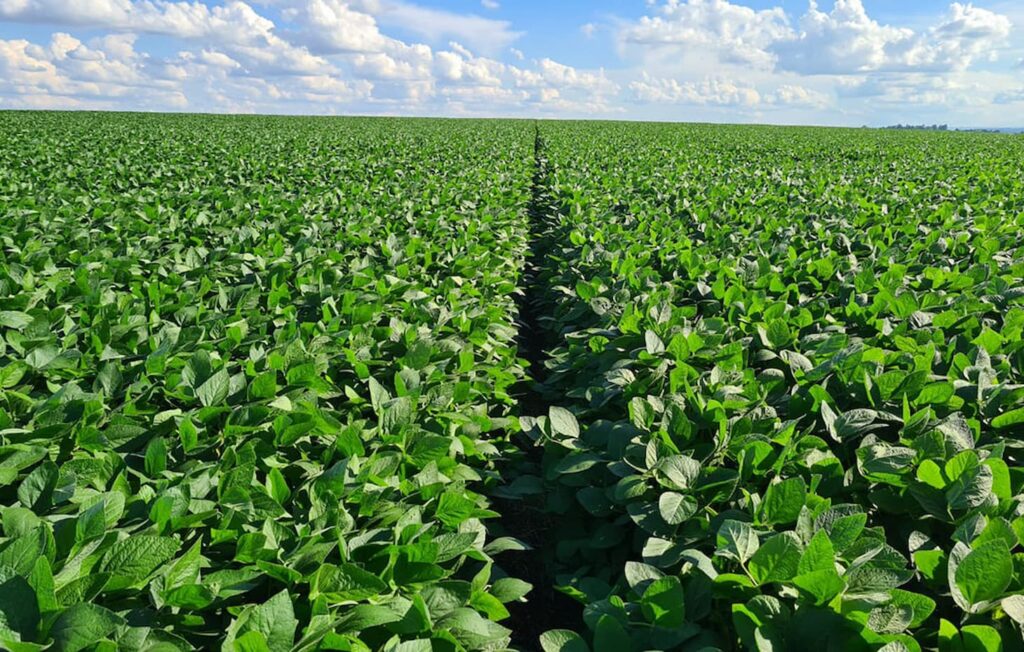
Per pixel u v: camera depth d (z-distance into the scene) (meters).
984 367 3.76
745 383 3.98
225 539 2.47
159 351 3.88
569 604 3.90
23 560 1.97
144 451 3.13
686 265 6.81
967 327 4.67
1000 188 13.03
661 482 2.99
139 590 2.21
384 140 29.72
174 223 8.02
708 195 12.50
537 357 7.70
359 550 2.55
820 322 5.01
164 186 12.53
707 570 2.31
